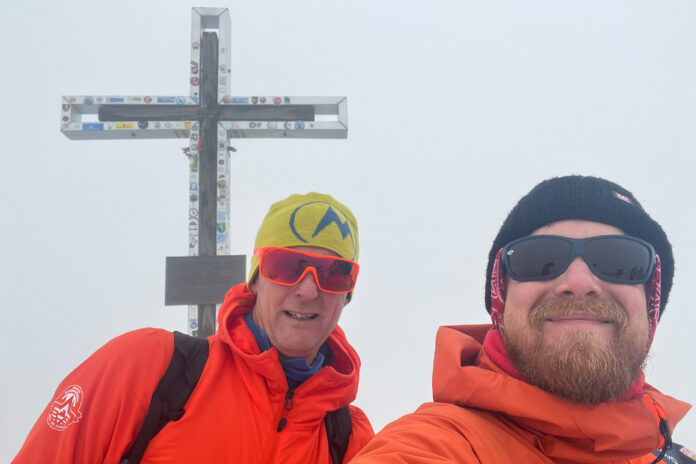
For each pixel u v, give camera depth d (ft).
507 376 1.73
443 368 1.86
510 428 1.70
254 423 2.23
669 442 1.74
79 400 2.15
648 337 1.83
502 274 1.95
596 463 1.65
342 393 2.52
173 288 5.88
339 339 2.91
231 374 2.33
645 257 1.79
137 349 2.28
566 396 1.66
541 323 1.73
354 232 2.86
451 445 1.55
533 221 1.90
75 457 2.08
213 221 6.14
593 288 1.70
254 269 2.64
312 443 2.37
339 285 2.57
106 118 6.35
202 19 6.81
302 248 2.56
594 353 1.63
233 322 2.61
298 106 6.51
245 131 6.45
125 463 2.10
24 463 2.05
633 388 1.74
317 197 2.84
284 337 2.43
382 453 1.57
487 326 2.16
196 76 6.47
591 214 1.84
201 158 6.23
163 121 6.32
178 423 2.15
